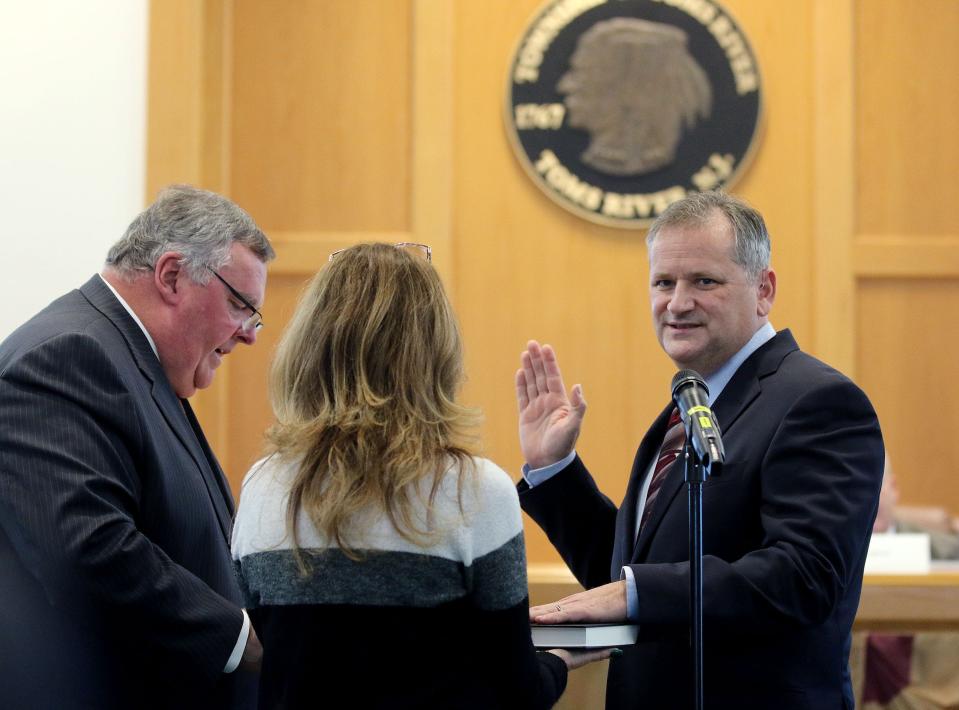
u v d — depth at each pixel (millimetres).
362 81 9156
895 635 6027
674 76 9188
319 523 3227
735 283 4340
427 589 3223
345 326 3439
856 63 9266
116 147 8266
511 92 9172
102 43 8297
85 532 3861
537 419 4855
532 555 8805
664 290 4445
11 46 8188
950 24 9258
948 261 9195
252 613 3406
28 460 3932
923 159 9242
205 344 4520
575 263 9180
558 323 9148
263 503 3416
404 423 3344
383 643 3186
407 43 9188
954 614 6027
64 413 4000
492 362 9117
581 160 9164
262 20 9133
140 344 4371
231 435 8930
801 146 9234
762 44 9258
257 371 8977
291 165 9102
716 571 3846
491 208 9180
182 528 4242
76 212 8156
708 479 4109
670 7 9219
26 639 3998
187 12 8477
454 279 9141
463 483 3287
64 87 8234
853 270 9195
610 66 9188
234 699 4188
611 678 4293
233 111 9102
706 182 9156
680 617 3840
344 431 3316
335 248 9062
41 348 4082
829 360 9164
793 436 3988
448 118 9156
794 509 3891
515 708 3334
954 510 9109
